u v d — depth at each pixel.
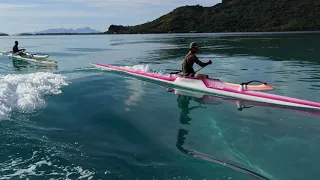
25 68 15.64
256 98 8.52
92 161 4.49
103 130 5.90
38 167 4.24
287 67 14.23
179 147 5.07
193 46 10.40
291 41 34.72
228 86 9.50
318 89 9.43
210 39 49.31
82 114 6.93
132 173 4.15
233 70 13.90
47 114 6.77
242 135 5.63
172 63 17.47
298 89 9.49
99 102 8.05
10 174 4.02
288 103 7.88
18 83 8.80
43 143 5.09
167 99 8.63
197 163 4.45
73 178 3.96
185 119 6.67
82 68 15.30
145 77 12.30
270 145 5.11
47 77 10.55
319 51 21.42
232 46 30.03
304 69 13.43
